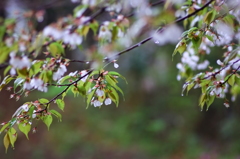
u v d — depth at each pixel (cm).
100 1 110
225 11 141
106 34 123
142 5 98
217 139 590
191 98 634
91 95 148
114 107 675
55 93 516
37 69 124
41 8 112
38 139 561
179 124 622
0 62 98
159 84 664
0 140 518
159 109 650
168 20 85
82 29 112
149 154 558
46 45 108
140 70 682
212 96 164
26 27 100
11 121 151
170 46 593
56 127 594
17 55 102
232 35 162
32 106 146
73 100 667
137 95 684
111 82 149
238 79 165
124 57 684
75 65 411
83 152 551
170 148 575
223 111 602
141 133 614
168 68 644
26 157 519
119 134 605
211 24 155
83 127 611
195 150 564
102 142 582
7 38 97
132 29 93
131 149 570
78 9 111
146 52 661
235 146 545
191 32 154
